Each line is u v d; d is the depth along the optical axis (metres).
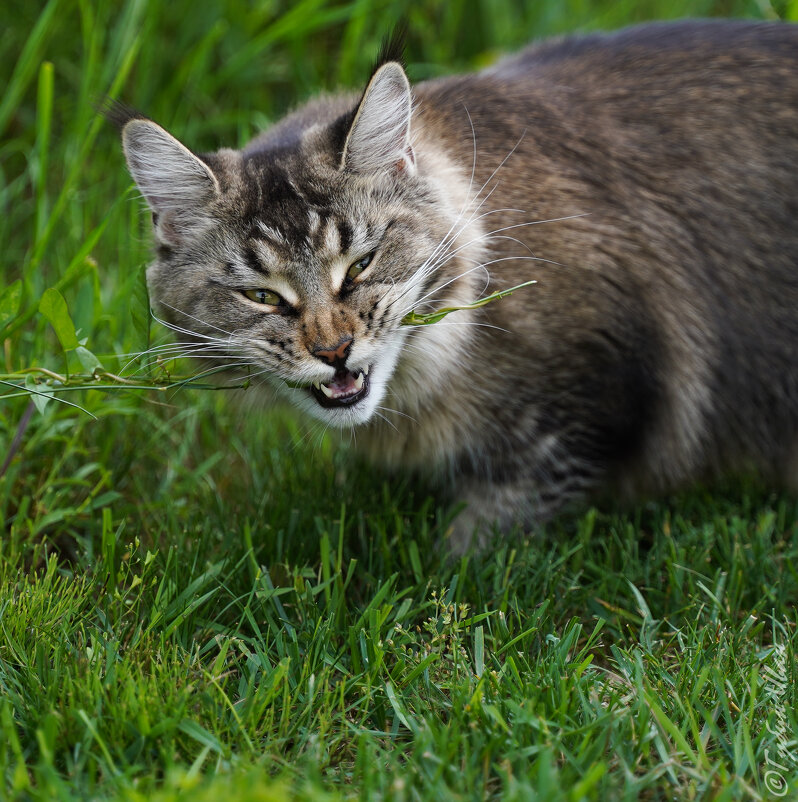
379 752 4.20
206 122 8.82
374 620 4.84
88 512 5.98
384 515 6.07
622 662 4.69
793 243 6.10
